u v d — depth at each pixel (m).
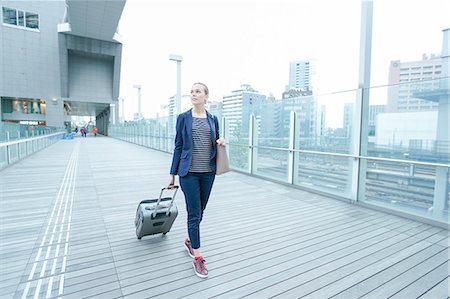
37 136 13.20
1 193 4.95
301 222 3.59
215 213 3.95
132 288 2.03
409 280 2.20
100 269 2.29
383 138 4.34
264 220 3.65
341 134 4.89
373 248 2.79
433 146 3.96
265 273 2.28
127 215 3.75
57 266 2.33
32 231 3.12
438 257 2.60
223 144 2.31
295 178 5.99
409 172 4.15
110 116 36.84
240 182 6.47
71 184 5.82
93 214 3.77
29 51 27.69
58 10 28.59
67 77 29.20
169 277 2.19
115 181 6.21
